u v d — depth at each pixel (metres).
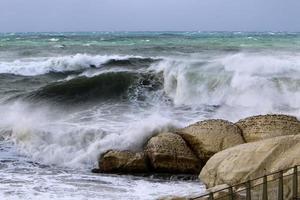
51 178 37.09
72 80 67.81
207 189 28.94
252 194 24.58
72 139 44.94
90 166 41.31
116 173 38.34
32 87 73.94
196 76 64.00
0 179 36.59
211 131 38.91
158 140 38.44
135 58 83.75
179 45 127.94
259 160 29.06
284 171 26.70
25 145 45.03
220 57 83.81
